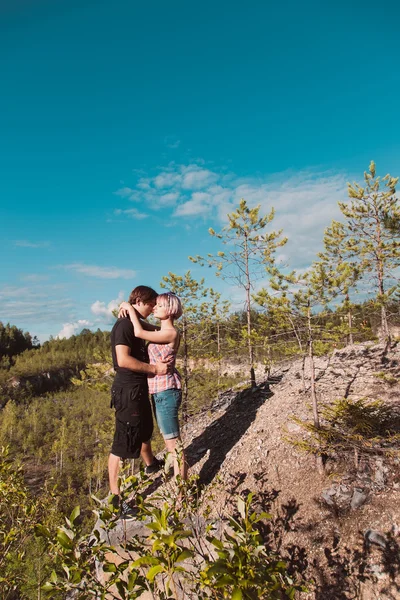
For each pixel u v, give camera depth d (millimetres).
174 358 3699
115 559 2941
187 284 10086
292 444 4305
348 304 4262
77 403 55656
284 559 3375
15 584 3090
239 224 7781
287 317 4551
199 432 5957
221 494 4035
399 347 7059
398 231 11797
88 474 26328
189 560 2686
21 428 39781
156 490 3826
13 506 3053
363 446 3938
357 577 3072
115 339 3572
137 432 3545
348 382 5996
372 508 3488
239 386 8109
